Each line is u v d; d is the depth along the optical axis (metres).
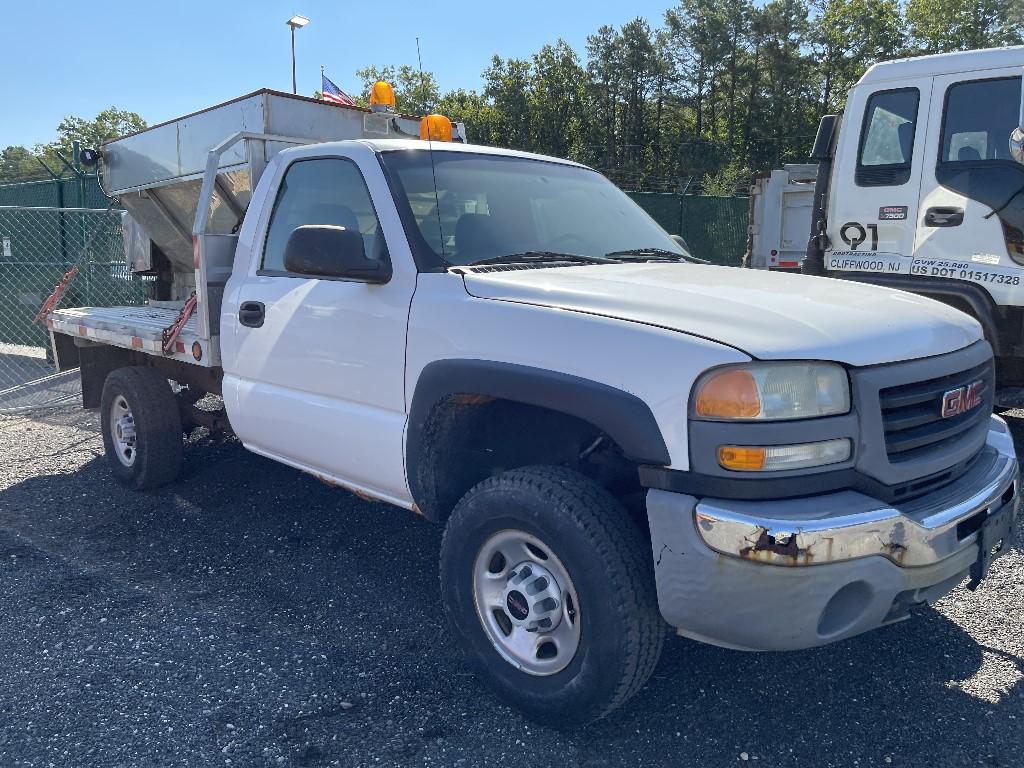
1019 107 5.40
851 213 6.20
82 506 5.09
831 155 6.46
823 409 2.42
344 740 2.75
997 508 2.82
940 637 3.40
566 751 2.70
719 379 2.38
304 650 3.35
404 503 3.43
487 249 3.44
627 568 2.53
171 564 4.22
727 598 2.35
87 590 3.90
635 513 2.94
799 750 2.71
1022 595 3.73
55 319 6.07
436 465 3.18
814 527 2.28
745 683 3.09
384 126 5.45
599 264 3.52
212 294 4.42
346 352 3.48
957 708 2.92
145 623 3.57
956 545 2.57
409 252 3.30
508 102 81.62
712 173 74.06
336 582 4.00
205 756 2.66
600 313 2.71
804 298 2.86
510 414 3.27
